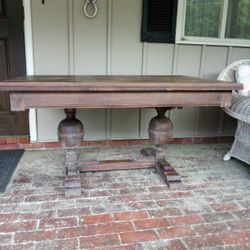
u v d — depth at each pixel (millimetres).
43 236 1542
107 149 2967
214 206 1894
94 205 1870
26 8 2588
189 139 3268
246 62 2816
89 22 2736
